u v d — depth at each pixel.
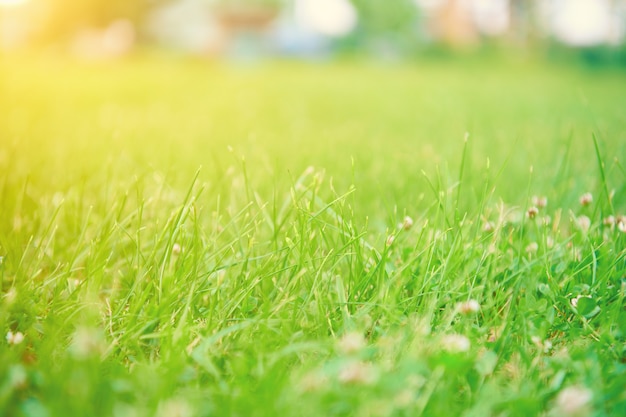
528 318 0.82
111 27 14.63
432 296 0.85
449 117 2.90
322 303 0.83
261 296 0.87
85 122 2.58
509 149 1.80
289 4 14.75
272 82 5.79
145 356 0.80
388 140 2.08
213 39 12.16
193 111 3.12
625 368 0.75
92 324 0.78
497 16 15.33
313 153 1.73
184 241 0.96
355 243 0.89
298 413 0.69
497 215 1.08
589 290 0.87
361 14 14.91
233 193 1.11
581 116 2.88
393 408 0.69
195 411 0.69
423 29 15.67
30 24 14.37
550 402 0.73
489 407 0.69
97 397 0.70
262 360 0.75
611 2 10.08
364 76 7.24
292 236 0.96
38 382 0.73
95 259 0.88
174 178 1.21
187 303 0.80
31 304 0.84
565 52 10.95
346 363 0.70
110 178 1.28
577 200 1.15
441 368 0.72
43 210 1.09
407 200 1.16
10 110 3.02
